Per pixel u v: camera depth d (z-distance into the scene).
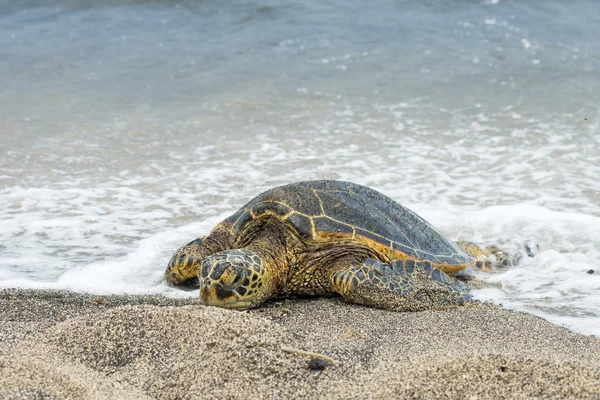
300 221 5.66
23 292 5.73
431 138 10.82
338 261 5.64
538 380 3.87
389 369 4.07
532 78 13.60
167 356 4.24
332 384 3.94
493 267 6.69
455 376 3.91
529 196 8.61
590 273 6.39
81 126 11.21
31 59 14.98
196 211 8.12
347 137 10.84
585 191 8.74
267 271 5.35
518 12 17.55
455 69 14.18
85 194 8.60
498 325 4.89
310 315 5.17
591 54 14.96
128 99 12.62
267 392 3.87
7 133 10.77
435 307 5.34
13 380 3.89
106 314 4.71
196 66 14.52
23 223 7.68
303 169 9.53
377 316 5.12
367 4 17.94
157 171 9.45
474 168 9.59
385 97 12.73
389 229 5.90
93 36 16.53
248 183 9.03
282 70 14.18
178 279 6.01
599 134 10.83
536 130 11.06
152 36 16.50
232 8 17.80
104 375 4.11
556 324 5.07
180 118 11.65
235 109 12.09
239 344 4.27
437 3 17.94
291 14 17.42
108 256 6.80
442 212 8.06
